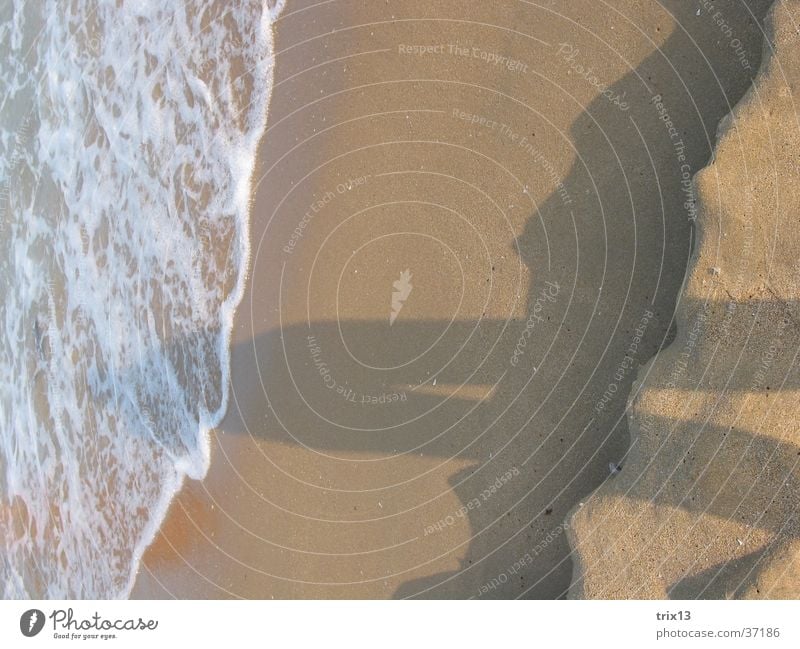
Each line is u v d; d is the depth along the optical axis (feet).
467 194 18.51
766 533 15.48
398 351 18.93
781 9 15.93
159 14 20.25
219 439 19.93
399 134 18.81
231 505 19.80
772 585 15.31
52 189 21.24
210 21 19.86
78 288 21.12
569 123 17.93
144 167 20.48
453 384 18.65
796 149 15.69
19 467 21.45
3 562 21.49
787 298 15.58
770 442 15.55
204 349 20.07
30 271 21.43
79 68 20.92
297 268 19.39
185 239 20.20
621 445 17.63
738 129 16.01
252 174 19.66
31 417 21.42
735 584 15.61
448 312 18.67
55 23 21.03
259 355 19.66
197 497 20.04
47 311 21.33
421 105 18.71
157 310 20.48
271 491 19.54
